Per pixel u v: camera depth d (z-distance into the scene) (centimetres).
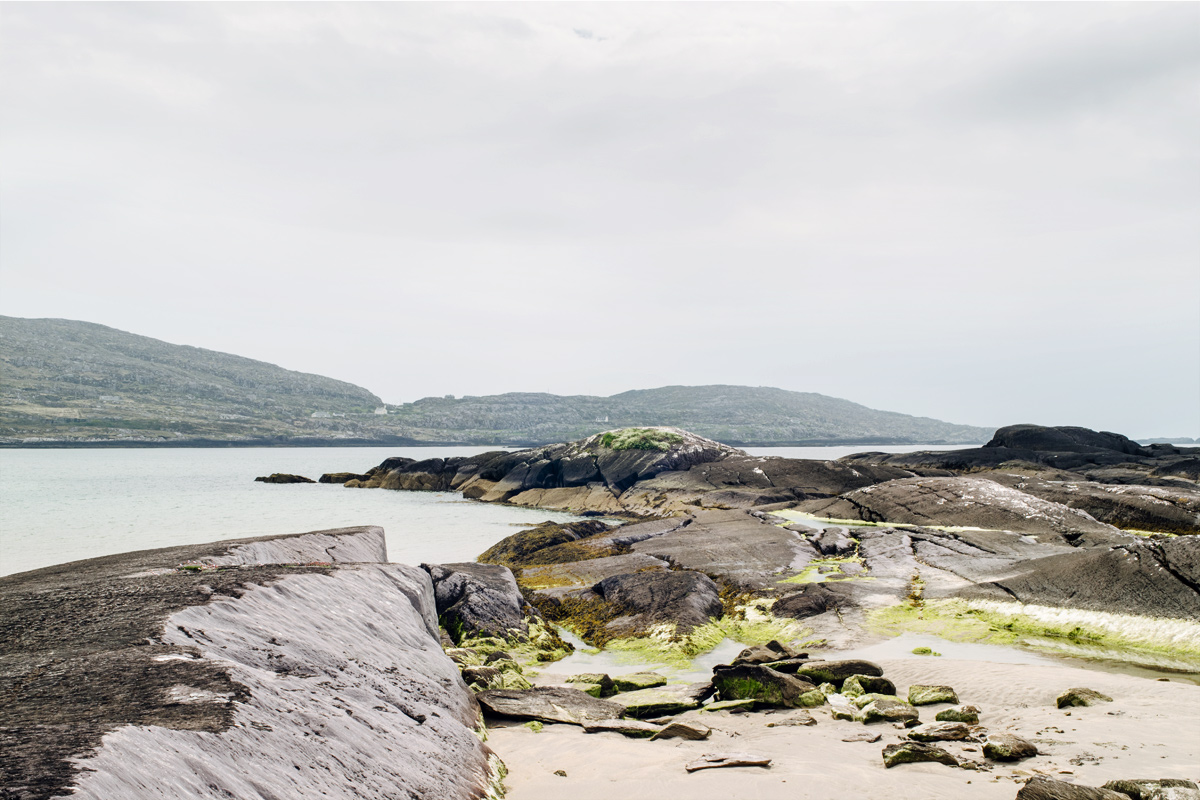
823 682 1599
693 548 2984
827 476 5184
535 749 1188
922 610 2200
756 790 953
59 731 648
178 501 6700
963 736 1185
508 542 3400
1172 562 2048
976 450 6569
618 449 6444
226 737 716
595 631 2164
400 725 1005
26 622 1041
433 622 1830
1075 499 3628
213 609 1108
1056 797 832
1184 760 1026
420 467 8556
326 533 2181
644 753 1145
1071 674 1591
